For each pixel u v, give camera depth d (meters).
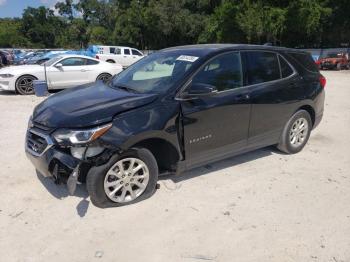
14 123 7.93
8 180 4.79
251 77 5.02
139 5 54.28
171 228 3.73
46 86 12.00
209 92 4.17
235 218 3.94
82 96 4.46
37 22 95.62
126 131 3.86
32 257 3.29
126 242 3.51
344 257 3.33
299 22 38.62
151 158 4.17
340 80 19.73
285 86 5.39
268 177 4.98
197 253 3.36
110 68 13.59
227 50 4.84
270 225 3.81
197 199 4.32
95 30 68.38
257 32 39.41
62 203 4.18
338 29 41.94
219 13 44.06
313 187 4.71
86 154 3.73
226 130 4.76
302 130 5.89
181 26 50.69
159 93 4.25
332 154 5.97
